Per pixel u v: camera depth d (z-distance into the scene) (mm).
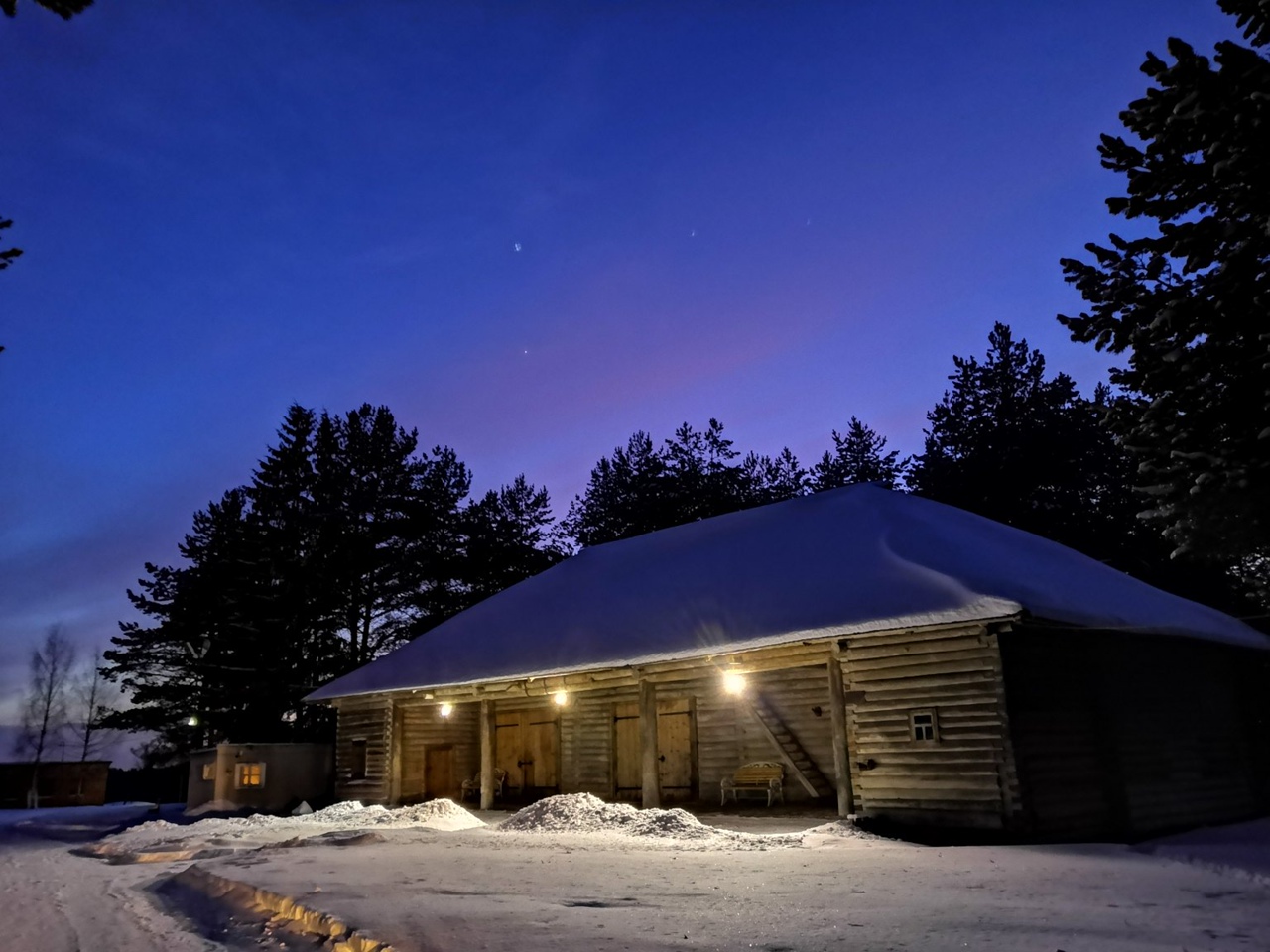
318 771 24953
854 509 19469
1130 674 15289
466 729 23594
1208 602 30094
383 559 40469
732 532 21750
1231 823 15727
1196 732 16328
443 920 6340
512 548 41781
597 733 20750
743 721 18625
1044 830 12258
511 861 10352
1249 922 5961
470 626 23250
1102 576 18750
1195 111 11625
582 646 18234
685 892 7672
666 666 16125
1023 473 34625
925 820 12828
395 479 42438
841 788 13812
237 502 42281
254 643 35281
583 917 6461
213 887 9391
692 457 43844
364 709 22891
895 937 5566
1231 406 12219
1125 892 7438
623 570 22438
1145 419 12930
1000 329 38188
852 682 14023
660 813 14070
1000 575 14250
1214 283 12016
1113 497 33281
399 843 13125
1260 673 19312
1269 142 11188
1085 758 13477
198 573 40969
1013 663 12891
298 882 8570
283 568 36938
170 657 40219
